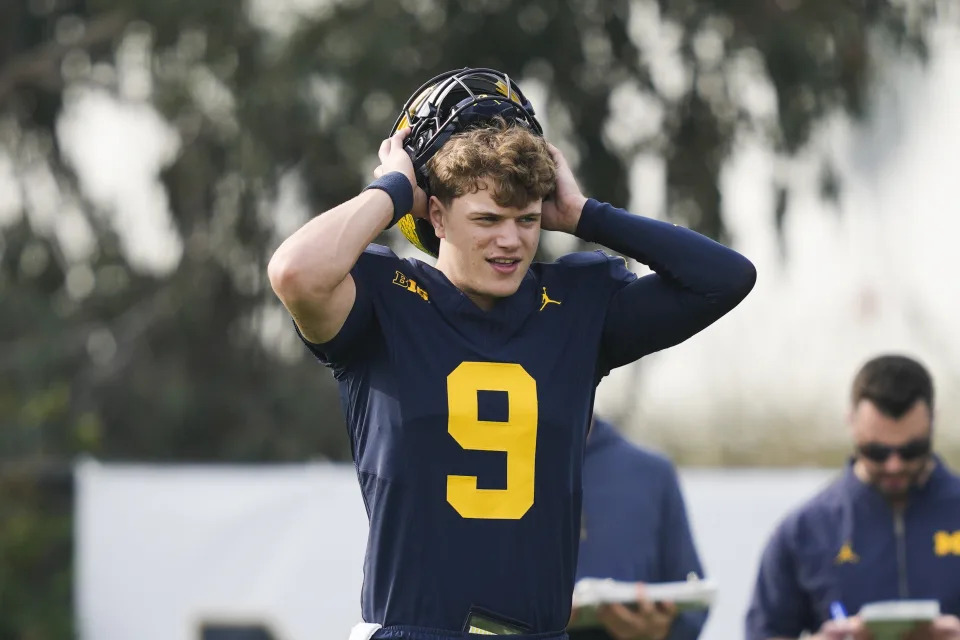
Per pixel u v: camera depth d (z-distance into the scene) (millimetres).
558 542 12133
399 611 11898
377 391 12188
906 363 19422
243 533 27078
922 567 19672
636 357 13164
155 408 54469
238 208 54125
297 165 50531
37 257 57438
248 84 50219
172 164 54469
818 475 26594
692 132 50344
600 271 12984
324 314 11930
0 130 57250
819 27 49250
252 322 55969
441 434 11984
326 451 55188
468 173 12031
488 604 11844
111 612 27062
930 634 18016
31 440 46562
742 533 25562
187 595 27016
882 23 50125
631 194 50594
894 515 19922
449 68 48375
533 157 12070
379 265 12406
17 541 35031
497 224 12086
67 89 57094
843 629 18344
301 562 26906
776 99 49406
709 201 50500
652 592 17703
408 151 12758
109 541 27156
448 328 12258
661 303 12891
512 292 12211
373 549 12102
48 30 57031
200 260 54844
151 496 27219
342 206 12180
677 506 19266
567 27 48406
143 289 57000
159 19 51562
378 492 12078
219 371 55844
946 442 50938
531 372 12250
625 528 18766
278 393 54969
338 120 48344
